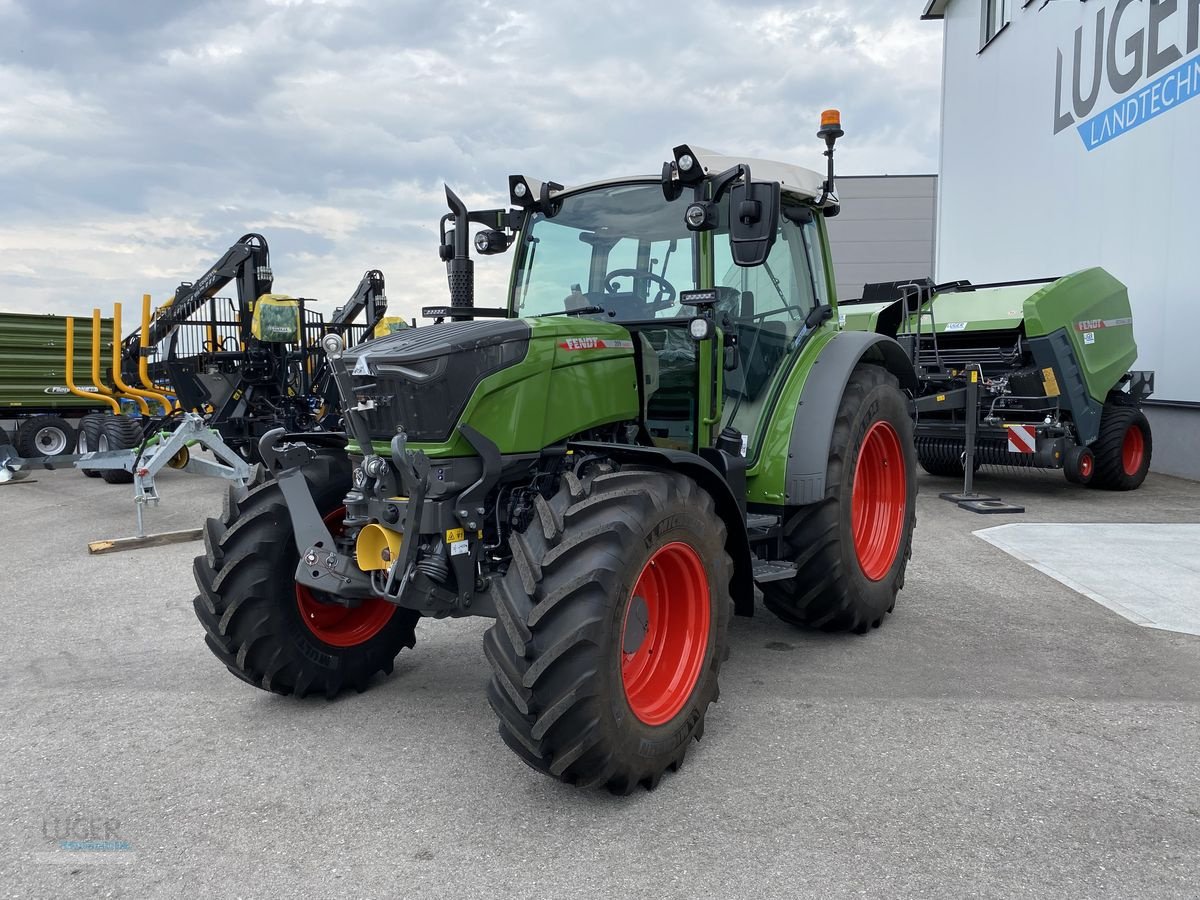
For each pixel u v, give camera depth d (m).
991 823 2.70
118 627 4.89
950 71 18.22
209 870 2.50
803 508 4.21
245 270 11.02
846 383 4.28
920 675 3.98
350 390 3.11
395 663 4.23
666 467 3.19
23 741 3.38
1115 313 9.38
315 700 3.78
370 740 3.37
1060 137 13.25
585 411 3.31
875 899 2.32
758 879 2.42
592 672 2.66
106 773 3.10
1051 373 8.52
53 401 13.69
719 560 3.21
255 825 2.74
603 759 2.73
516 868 2.49
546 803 2.87
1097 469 9.14
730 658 4.23
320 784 3.01
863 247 25.72
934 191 25.50
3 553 6.95
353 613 3.90
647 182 3.93
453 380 2.96
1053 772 3.04
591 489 2.91
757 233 3.31
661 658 3.14
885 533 4.75
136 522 8.24
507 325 3.17
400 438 2.86
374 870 2.49
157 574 6.15
